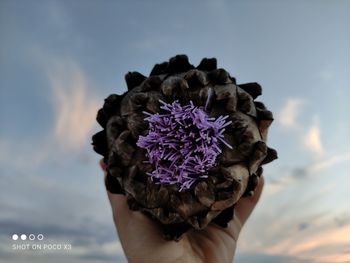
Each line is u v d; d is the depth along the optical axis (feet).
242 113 0.58
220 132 0.56
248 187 0.59
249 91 0.62
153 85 0.58
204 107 0.57
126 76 0.62
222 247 0.68
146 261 0.63
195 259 0.65
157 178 0.56
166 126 0.56
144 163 0.57
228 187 0.55
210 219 0.57
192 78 0.57
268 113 0.59
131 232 0.65
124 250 0.66
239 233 0.72
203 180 0.55
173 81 0.57
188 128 0.56
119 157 0.58
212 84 0.58
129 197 0.59
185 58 0.61
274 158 0.60
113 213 0.69
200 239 0.68
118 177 0.59
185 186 0.55
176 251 0.63
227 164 0.56
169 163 0.56
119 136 0.58
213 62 0.61
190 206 0.56
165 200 0.56
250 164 0.57
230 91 0.57
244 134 0.56
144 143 0.56
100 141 0.63
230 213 0.60
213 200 0.55
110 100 0.61
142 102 0.58
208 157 0.55
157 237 0.63
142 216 0.65
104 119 0.63
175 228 0.61
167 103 0.57
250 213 0.73
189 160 0.55
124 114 0.59
